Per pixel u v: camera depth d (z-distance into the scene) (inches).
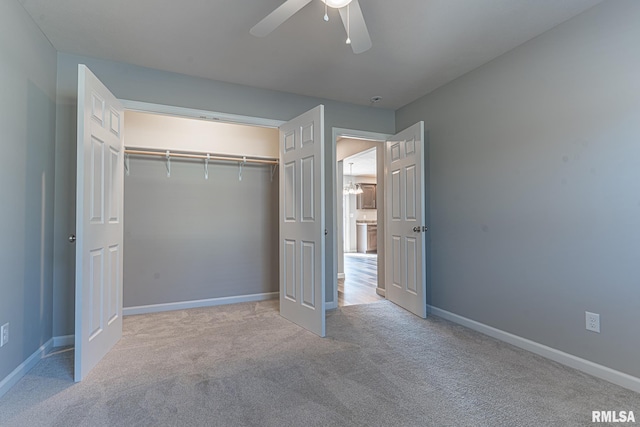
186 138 145.7
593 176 81.2
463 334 109.7
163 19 86.0
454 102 123.5
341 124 146.6
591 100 81.6
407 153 135.8
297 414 64.7
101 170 89.5
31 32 85.3
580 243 83.9
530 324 96.0
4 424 61.2
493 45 99.1
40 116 91.0
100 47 100.2
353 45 77.4
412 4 79.7
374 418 63.4
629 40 74.9
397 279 145.6
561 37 88.1
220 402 68.8
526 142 97.0
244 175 156.2
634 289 74.1
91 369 83.4
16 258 78.1
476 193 114.0
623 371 75.7
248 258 155.6
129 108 111.0
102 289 90.4
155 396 71.0
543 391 73.3
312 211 112.5
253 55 105.3
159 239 139.6
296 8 66.4
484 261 110.8
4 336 72.5
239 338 105.6
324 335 107.2
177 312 135.9
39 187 90.7
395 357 91.2
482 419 63.1
